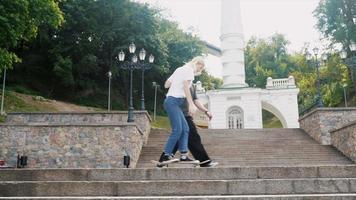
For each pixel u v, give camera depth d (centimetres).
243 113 3841
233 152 2089
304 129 2634
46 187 662
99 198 600
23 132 2102
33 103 3488
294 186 664
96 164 2041
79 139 2081
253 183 665
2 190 659
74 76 4556
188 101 799
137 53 4519
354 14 4206
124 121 2475
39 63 4597
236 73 3997
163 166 835
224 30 4075
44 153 2075
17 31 1869
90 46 4425
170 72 5294
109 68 4641
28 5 1928
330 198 577
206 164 837
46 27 4194
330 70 4412
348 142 2030
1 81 4338
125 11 4469
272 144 2255
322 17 4312
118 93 4988
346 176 757
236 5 4094
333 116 2358
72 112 2508
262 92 3959
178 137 806
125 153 2030
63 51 4334
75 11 4309
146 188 662
